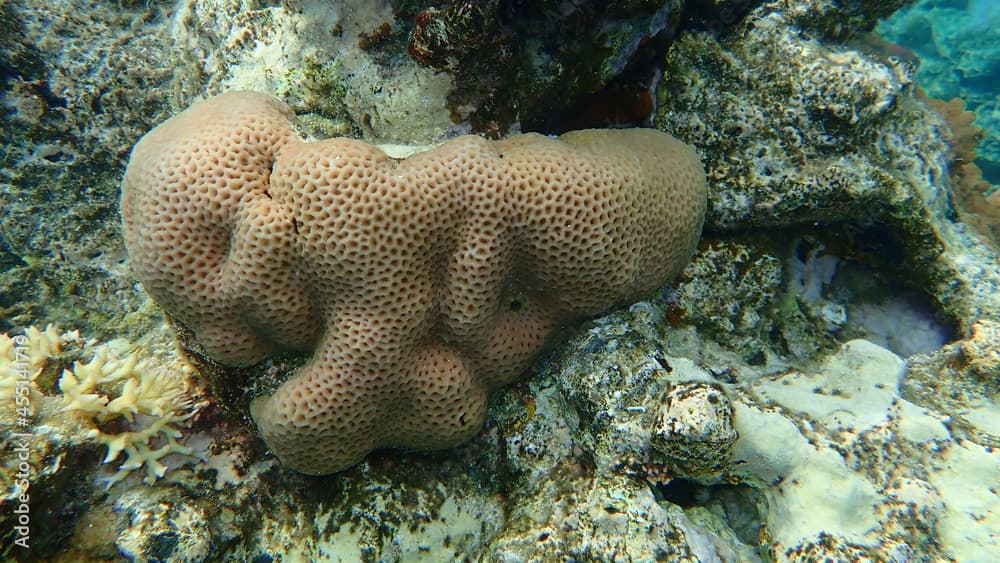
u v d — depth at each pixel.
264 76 0.29
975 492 0.24
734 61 0.29
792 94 0.28
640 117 0.30
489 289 0.25
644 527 0.24
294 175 0.23
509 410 0.28
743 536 0.26
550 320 0.27
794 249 0.32
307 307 0.25
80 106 0.35
